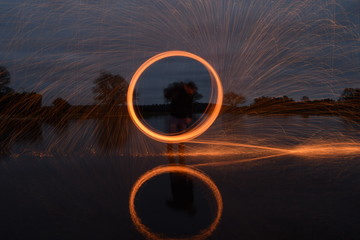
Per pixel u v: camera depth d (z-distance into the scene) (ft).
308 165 10.94
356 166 10.71
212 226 5.54
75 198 7.32
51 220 5.93
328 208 6.47
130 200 7.09
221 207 6.56
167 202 6.91
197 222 5.73
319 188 7.98
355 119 31.53
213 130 25.36
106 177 9.41
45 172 10.24
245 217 5.97
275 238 5.04
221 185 8.30
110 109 40.75
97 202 6.98
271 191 7.73
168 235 5.17
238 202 6.88
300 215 6.06
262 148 15.40
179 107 13.67
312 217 5.95
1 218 6.07
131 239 5.03
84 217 6.07
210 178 9.10
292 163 11.35
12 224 5.75
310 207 6.53
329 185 8.27
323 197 7.22
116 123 34.17
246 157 12.80
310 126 27.32
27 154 13.98
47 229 5.50
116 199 7.18
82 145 17.03
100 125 31.73
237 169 10.35
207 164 11.31
